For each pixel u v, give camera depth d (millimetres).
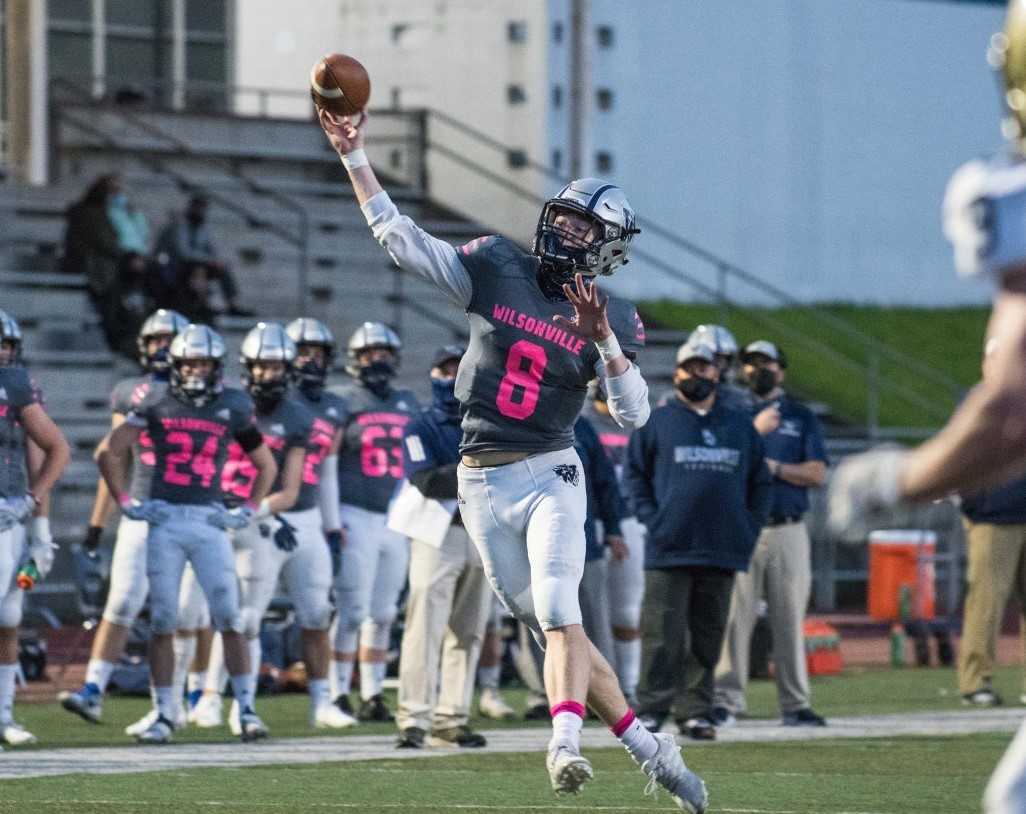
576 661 22500
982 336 100625
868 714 41750
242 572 38094
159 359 37188
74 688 46469
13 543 34281
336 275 82438
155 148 83562
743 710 40219
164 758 32062
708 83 96188
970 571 44406
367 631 40656
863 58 101375
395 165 89000
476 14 89062
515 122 88625
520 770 30562
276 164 87125
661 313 91938
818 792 28047
